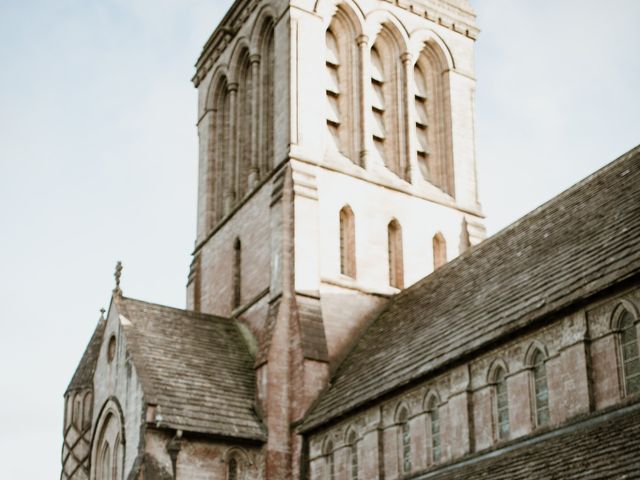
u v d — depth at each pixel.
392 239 57.25
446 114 62.00
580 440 31.39
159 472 45.31
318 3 58.53
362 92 58.91
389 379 43.03
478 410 37.81
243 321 55.84
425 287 51.78
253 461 47.69
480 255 48.50
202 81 68.31
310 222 53.62
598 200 41.81
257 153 59.38
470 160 61.66
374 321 53.66
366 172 57.19
